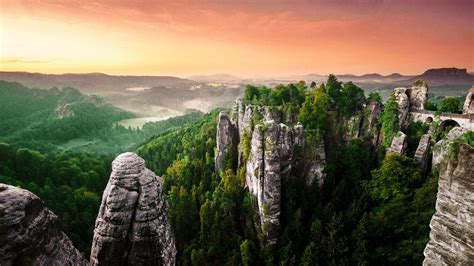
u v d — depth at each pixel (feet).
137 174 86.63
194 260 213.25
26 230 52.24
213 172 315.99
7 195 52.44
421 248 172.76
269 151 217.97
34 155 420.77
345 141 250.16
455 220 86.84
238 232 244.01
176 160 391.86
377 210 199.62
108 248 83.30
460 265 85.66
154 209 85.20
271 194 216.74
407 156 222.69
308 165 238.07
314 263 177.47
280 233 218.59
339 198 214.90
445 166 89.76
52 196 310.45
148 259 84.38
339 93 263.90
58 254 57.72
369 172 227.40
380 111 251.80
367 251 174.81
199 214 262.67
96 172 417.08
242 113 297.74
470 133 97.25
